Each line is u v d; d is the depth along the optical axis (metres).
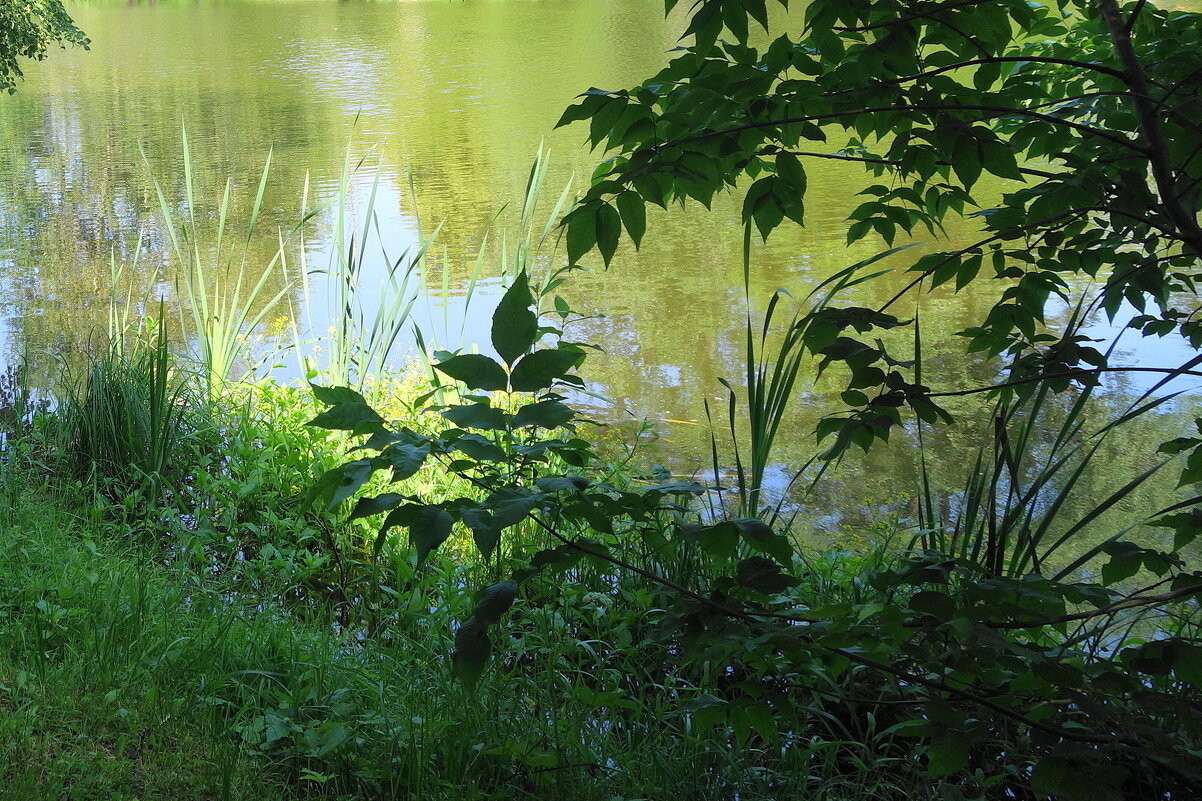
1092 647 3.59
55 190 14.72
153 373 5.74
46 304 9.62
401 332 8.56
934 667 2.25
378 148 17.31
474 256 10.97
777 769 3.49
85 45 14.71
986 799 3.25
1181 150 2.78
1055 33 3.74
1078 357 3.03
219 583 4.62
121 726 3.22
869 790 3.37
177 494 5.33
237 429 6.20
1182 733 3.05
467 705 3.49
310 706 3.51
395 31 38.91
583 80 24.59
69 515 5.09
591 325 8.82
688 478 6.23
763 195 2.73
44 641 3.63
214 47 36.16
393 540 5.02
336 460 5.56
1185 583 2.26
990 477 6.20
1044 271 3.39
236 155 17.06
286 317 9.11
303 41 36.81
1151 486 5.98
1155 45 3.31
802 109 2.70
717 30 2.45
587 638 4.35
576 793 3.20
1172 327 3.45
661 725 3.75
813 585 4.43
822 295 9.45
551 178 14.59
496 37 35.50
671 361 8.05
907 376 7.67
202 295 7.06
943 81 2.82
